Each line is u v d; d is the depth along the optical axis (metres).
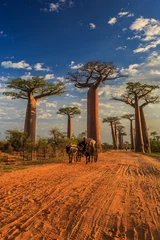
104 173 10.84
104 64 35.34
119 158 23.05
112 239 3.45
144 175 10.41
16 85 34.84
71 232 3.69
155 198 6.00
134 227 3.96
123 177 9.60
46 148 21.91
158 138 77.50
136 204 5.38
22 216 4.43
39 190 6.69
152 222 4.21
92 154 16.77
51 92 38.31
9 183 7.70
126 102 54.69
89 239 3.44
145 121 57.09
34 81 34.88
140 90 49.97
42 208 4.96
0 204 5.22
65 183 7.88
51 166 13.48
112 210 4.89
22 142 20.50
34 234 3.59
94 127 36.59
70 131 56.81
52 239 3.41
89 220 4.26
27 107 36.75
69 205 5.21
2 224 4.01
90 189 6.96
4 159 16.53
